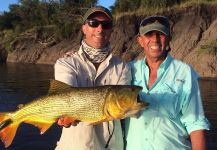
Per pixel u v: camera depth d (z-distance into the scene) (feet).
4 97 21.67
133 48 37.52
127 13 40.60
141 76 4.27
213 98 18.84
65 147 4.25
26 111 3.97
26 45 52.80
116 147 4.25
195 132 4.02
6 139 3.98
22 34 54.44
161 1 38.14
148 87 4.19
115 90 3.67
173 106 4.05
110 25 4.28
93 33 4.23
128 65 4.42
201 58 29.96
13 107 18.42
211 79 27.53
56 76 4.20
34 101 3.96
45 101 3.91
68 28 48.44
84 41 4.33
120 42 39.04
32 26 55.36
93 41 4.25
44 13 53.93
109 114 3.69
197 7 35.27
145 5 40.22
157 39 4.12
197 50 30.81
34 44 52.06
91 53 4.26
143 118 4.08
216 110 15.94
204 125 4.02
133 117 4.08
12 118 4.00
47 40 51.03
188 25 34.71
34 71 38.52
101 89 3.74
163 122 4.04
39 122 3.96
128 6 41.83
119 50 38.47
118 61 4.39
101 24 4.22
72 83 4.09
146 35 4.15
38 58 50.08
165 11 37.01
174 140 4.04
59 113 3.86
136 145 4.11
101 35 4.24
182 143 4.08
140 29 4.24
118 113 3.66
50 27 51.98
